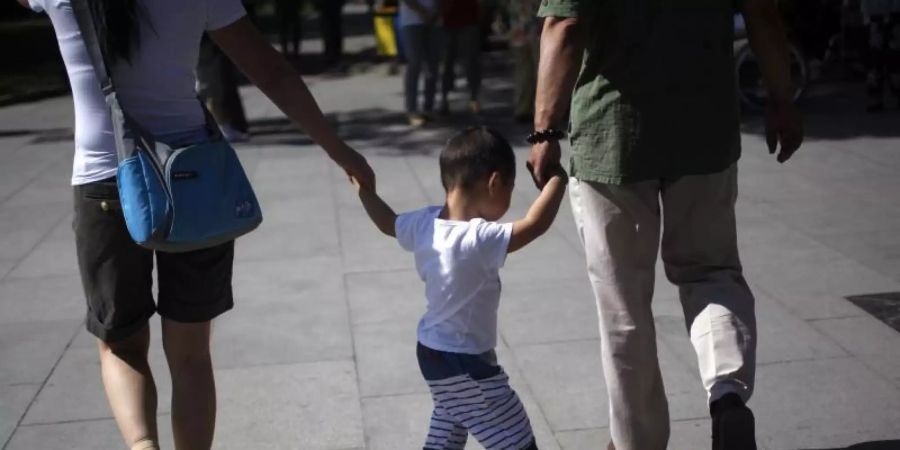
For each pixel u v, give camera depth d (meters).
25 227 7.68
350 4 39.03
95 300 3.18
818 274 5.87
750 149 9.56
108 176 3.06
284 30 18.98
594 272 3.35
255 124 12.04
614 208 3.29
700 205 3.30
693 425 4.07
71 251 6.99
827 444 3.86
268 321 5.47
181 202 2.98
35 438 4.21
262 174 9.20
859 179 8.19
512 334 5.15
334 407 4.39
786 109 3.39
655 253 3.35
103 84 2.98
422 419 4.24
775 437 3.93
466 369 3.09
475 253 3.05
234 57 3.20
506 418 3.13
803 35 13.20
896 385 4.35
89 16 2.96
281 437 4.13
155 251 3.21
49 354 5.13
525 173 8.89
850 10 13.24
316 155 9.98
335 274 6.25
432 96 11.97
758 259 6.21
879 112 11.08
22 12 29.92
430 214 3.21
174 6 3.02
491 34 21.38
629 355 3.33
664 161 3.22
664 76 3.19
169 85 3.08
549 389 4.48
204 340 3.34
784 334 4.97
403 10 11.61
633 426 3.37
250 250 6.84
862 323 5.08
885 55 10.98
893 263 6.03
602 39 3.23
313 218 7.60
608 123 3.23
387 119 12.35
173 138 3.10
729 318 3.21
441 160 3.20
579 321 5.29
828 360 4.64
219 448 4.05
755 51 3.37
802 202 7.54
